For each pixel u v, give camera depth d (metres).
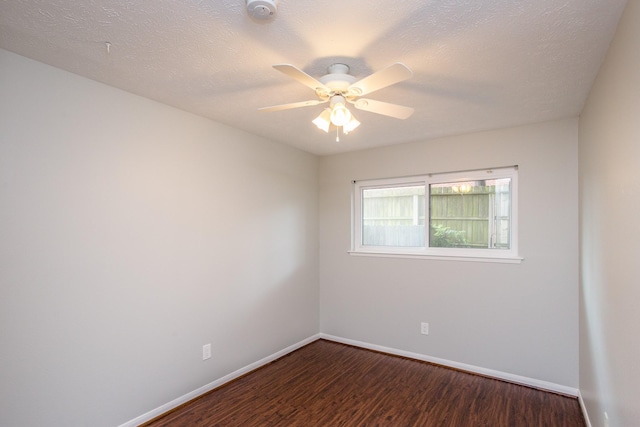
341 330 4.10
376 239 3.98
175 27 1.57
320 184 4.30
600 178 1.92
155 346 2.48
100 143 2.20
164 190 2.56
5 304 1.80
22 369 1.85
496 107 2.58
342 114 1.79
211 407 2.61
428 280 3.51
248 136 3.30
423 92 2.30
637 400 1.28
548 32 1.58
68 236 2.04
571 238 2.83
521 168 3.05
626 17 1.37
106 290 2.21
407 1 1.37
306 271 4.05
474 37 1.63
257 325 3.36
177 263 2.64
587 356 2.37
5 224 1.80
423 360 3.51
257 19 1.37
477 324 3.23
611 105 1.66
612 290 1.65
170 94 2.38
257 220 3.39
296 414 2.53
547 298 2.92
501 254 3.18
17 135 1.84
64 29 1.60
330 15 1.46
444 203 3.53
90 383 2.12
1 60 1.79
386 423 2.41
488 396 2.79
